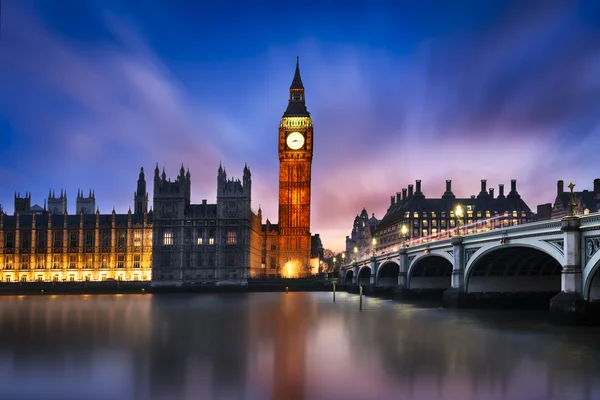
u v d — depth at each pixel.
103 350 54.00
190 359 49.22
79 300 140.88
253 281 195.88
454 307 91.25
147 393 38.12
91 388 39.50
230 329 69.94
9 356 50.94
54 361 48.75
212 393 37.97
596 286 61.16
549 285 93.06
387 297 141.12
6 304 124.00
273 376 42.47
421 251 109.75
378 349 53.91
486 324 73.25
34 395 38.03
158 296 162.38
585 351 51.69
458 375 42.81
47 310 104.00
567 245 61.34
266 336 63.22
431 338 60.78
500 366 45.81
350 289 175.38
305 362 47.56
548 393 38.03
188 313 94.62
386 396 37.22
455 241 91.38
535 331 65.50
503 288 91.69
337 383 40.41
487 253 82.50
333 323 76.06
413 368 45.25
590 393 38.00
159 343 58.28
